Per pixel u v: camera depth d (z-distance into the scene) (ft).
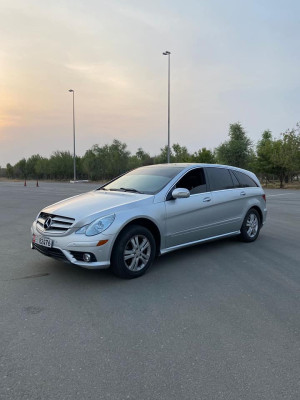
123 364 8.87
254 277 15.72
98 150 175.01
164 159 157.28
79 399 7.57
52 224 15.15
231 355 9.29
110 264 14.84
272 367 8.74
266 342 9.98
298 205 47.65
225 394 7.72
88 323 11.15
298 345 9.83
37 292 13.80
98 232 14.25
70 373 8.48
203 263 17.88
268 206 46.32
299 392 7.80
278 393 7.76
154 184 18.01
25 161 258.98
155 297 13.33
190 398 7.60
